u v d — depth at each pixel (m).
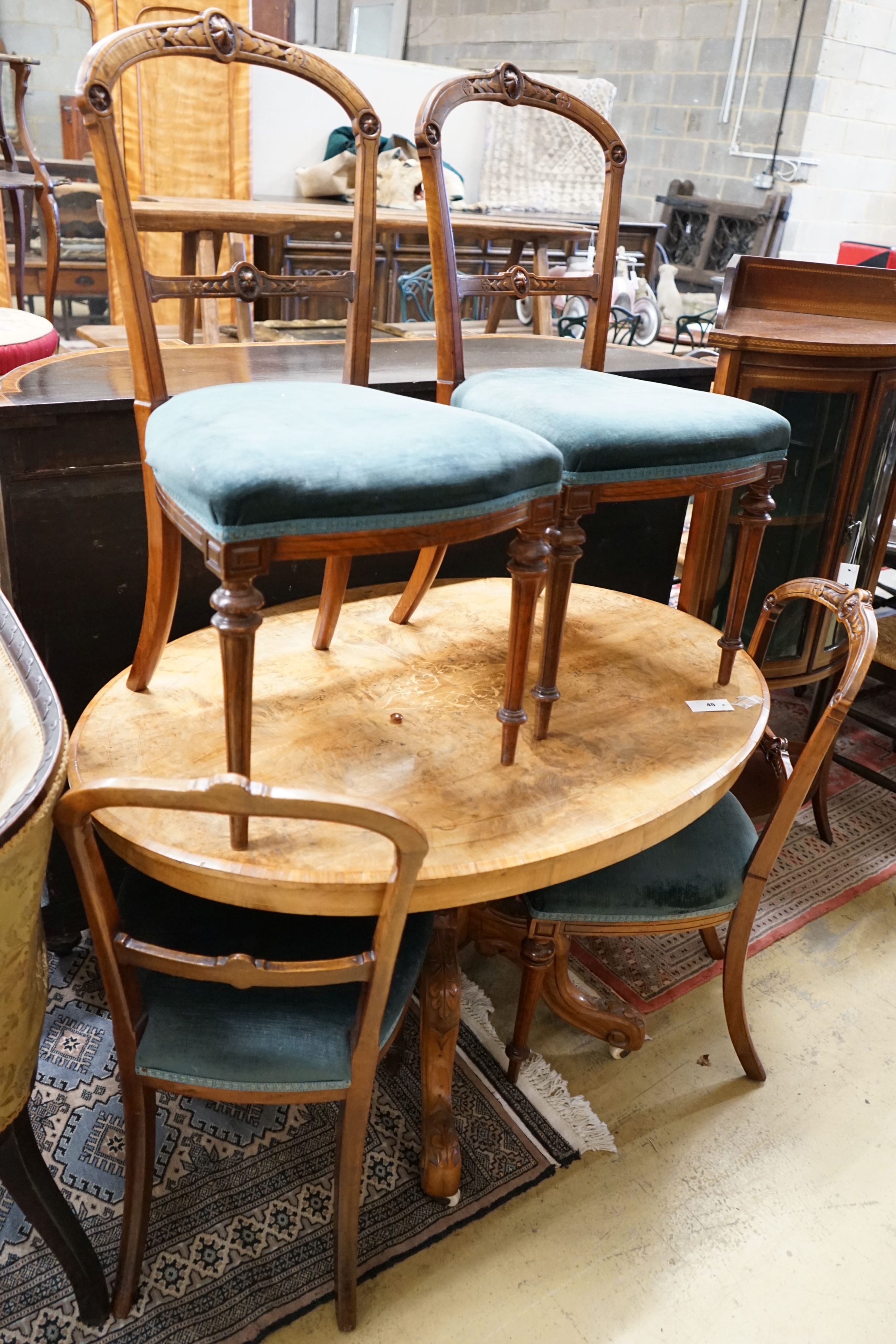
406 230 2.82
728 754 1.48
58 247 3.91
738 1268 1.40
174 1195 1.44
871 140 6.76
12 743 1.09
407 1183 1.49
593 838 1.26
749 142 6.79
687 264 7.26
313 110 4.18
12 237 4.29
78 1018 1.74
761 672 1.76
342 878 1.14
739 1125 1.63
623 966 1.97
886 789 2.50
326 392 1.41
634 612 1.98
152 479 1.33
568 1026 1.82
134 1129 1.19
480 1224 1.44
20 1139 1.11
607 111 5.19
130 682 1.52
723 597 2.30
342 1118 1.18
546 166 5.05
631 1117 1.63
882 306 2.23
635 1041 1.70
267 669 1.62
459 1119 1.59
